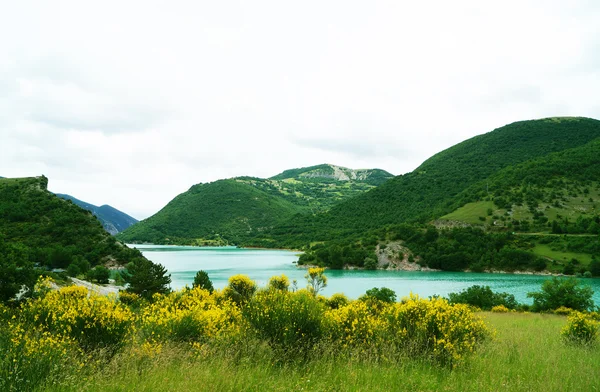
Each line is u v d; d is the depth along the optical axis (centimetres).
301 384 557
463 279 8550
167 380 539
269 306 796
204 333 777
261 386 541
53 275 3744
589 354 930
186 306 920
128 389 501
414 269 10969
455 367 696
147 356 642
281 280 1870
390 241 12569
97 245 9631
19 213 10044
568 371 707
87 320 693
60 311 706
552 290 3844
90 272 5894
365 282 7869
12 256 1234
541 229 11938
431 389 571
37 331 593
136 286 3073
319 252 12475
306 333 780
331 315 873
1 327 612
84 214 11012
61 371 525
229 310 954
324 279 2277
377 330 834
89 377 526
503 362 768
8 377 470
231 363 631
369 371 636
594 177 14975
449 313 852
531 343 1071
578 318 1173
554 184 14888
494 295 4138
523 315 2956
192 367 604
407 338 803
